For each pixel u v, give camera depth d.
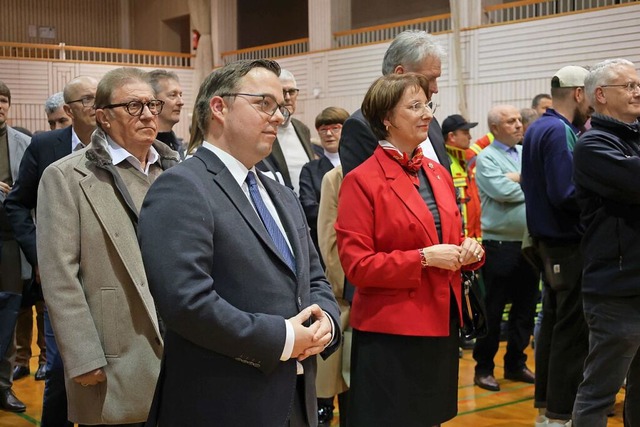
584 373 3.02
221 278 1.71
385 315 2.43
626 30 9.59
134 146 2.47
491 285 4.73
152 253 1.65
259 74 1.80
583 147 2.89
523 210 4.70
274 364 1.67
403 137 2.50
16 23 21.45
